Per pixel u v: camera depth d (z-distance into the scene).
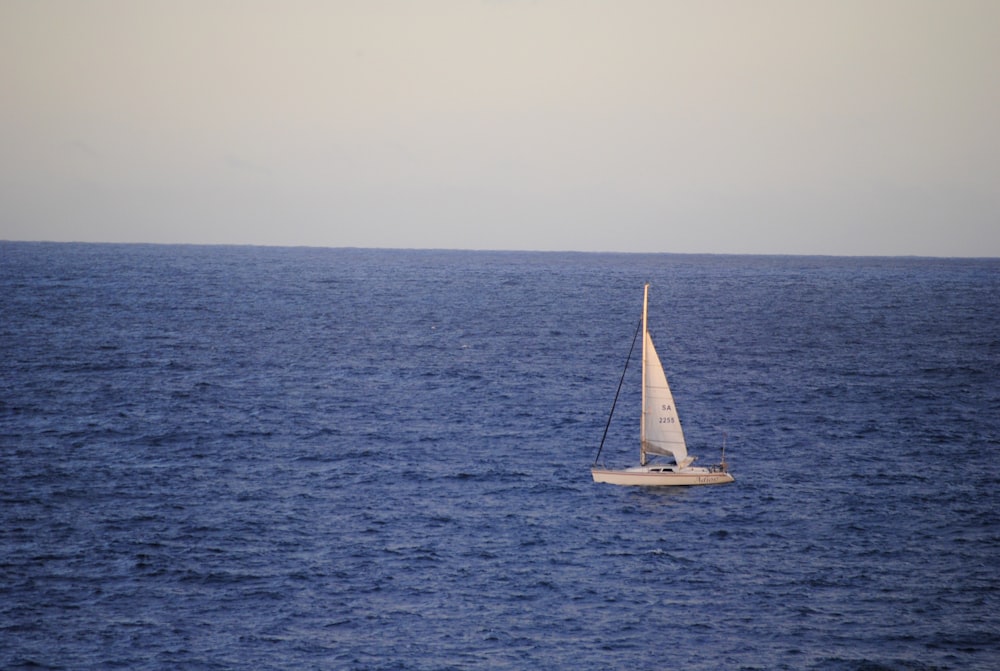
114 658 193.50
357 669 191.88
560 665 194.38
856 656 199.50
